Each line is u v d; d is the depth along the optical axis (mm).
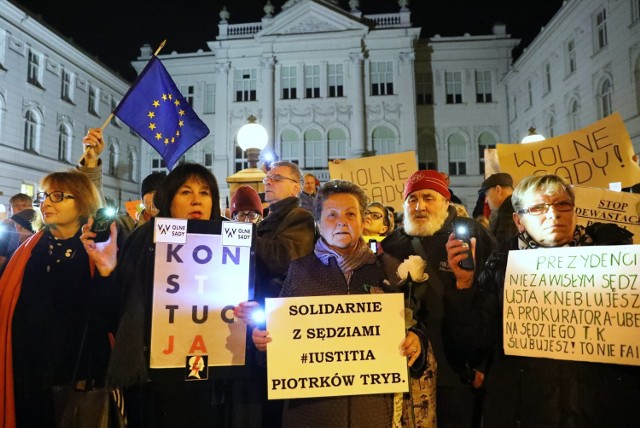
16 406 2434
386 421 2076
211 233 2361
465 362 2602
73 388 2359
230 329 2320
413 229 2984
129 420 2518
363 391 2045
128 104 3824
